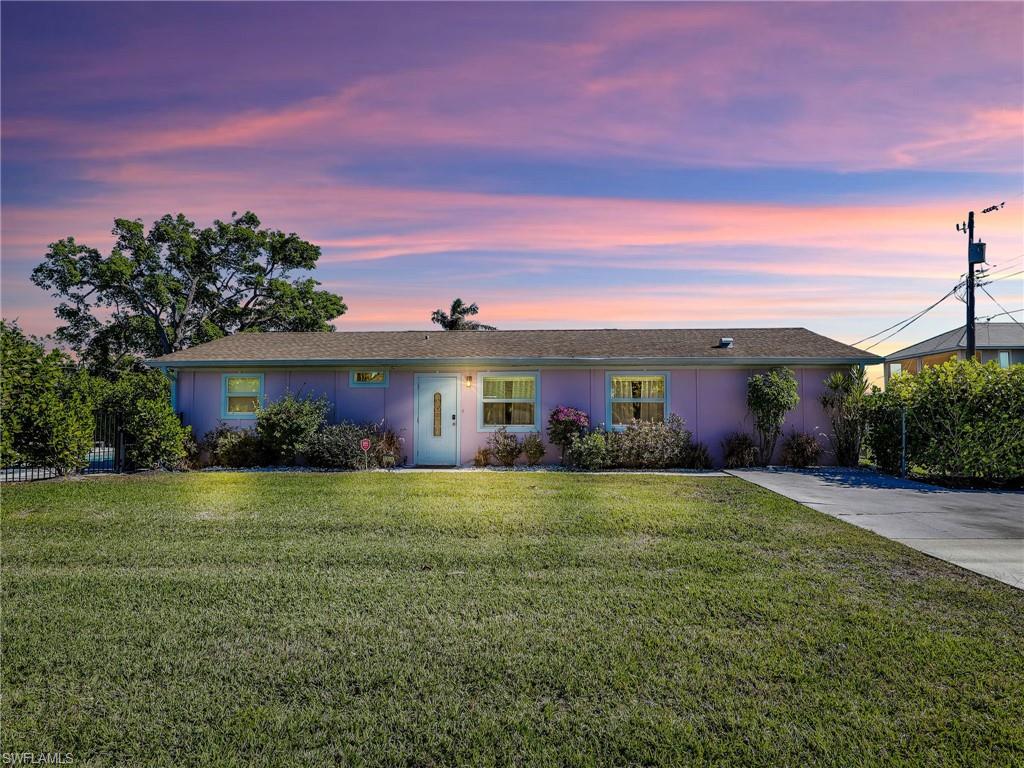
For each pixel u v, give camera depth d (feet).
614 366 49.19
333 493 33.73
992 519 26.91
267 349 53.16
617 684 11.59
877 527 25.17
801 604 15.94
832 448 47.50
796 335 54.70
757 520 26.32
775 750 9.53
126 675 11.98
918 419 40.42
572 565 19.66
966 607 15.78
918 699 11.09
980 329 89.25
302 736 9.93
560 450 49.03
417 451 49.57
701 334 55.93
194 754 9.45
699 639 13.70
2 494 33.45
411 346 53.16
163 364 49.47
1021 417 37.45
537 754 9.46
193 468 47.83
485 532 24.17
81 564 19.76
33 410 40.57
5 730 10.05
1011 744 9.68
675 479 39.78
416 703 10.92
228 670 12.19
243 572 18.83
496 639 13.67
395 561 20.03
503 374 49.65
